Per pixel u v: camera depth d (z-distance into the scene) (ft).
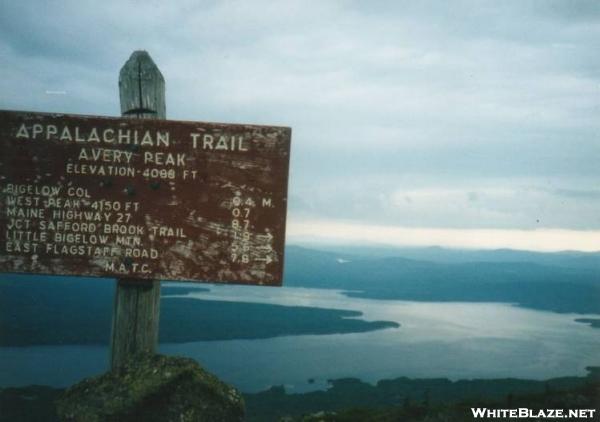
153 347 17.28
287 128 16.38
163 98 17.44
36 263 16.46
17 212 16.44
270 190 16.44
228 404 15.64
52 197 16.43
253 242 16.43
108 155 16.47
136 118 16.44
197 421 15.01
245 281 16.44
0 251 16.44
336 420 19.71
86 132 16.43
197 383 15.43
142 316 16.93
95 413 14.89
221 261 16.44
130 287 16.93
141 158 16.47
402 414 19.61
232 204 16.43
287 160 16.40
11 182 16.43
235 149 16.42
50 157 16.42
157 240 16.48
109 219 16.46
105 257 16.48
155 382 15.15
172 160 16.44
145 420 15.07
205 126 16.40
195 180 16.44
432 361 357.41
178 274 16.46
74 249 16.48
